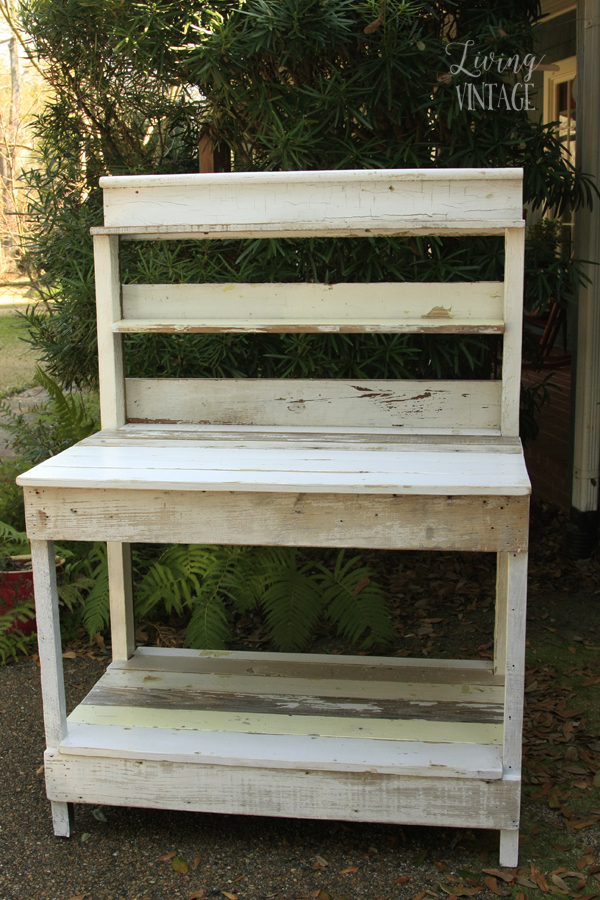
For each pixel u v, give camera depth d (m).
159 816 2.20
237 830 2.13
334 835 2.11
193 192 2.36
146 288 2.47
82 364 3.77
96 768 2.04
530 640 3.09
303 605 2.96
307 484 1.82
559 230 6.07
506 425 2.32
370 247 3.05
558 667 2.89
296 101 3.00
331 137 3.00
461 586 3.58
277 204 2.33
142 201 2.38
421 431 2.37
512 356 2.29
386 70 2.79
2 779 2.34
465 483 1.79
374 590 3.03
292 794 1.97
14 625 3.08
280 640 2.91
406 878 1.93
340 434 2.34
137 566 3.38
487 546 1.82
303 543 1.87
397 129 3.15
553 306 6.06
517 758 1.91
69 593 3.12
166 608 3.07
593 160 3.40
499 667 2.40
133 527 1.91
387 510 1.83
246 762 1.96
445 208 2.28
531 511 4.33
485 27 2.95
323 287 2.41
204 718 2.15
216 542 1.89
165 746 2.02
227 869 1.98
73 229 3.47
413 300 2.38
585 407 3.60
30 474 1.93
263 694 2.28
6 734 2.56
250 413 2.47
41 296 3.84
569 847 2.03
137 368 3.38
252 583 3.01
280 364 3.31
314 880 1.93
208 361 3.31
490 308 2.36
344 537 1.85
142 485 1.86
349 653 3.04
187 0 2.89
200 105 3.47
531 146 3.11
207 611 2.91
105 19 3.09
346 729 2.09
